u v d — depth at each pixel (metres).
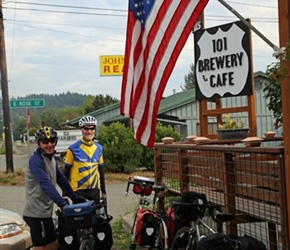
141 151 22.19
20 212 12.02
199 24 9.98
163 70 5.66
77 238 5.35
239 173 5.57
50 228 5.37
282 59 3.77
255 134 8.83
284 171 4.54
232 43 9.09
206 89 9.71
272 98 7.59
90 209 5.17
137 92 6.09
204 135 9.92
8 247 5.28
